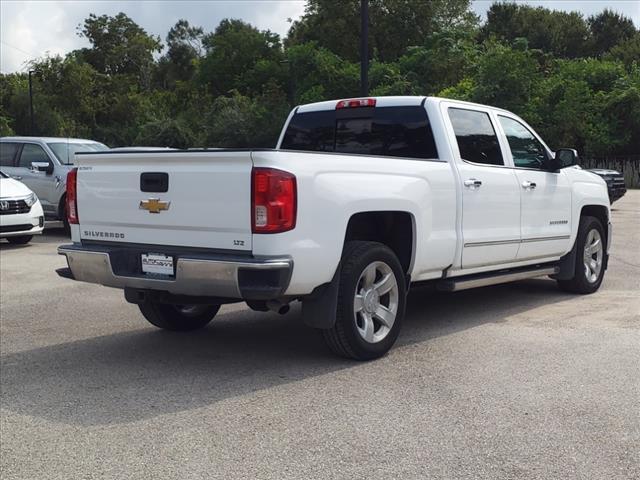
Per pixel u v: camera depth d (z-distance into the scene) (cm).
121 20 8156
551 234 761
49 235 1570
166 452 398
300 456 388
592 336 626
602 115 3528
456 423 430
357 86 4419
